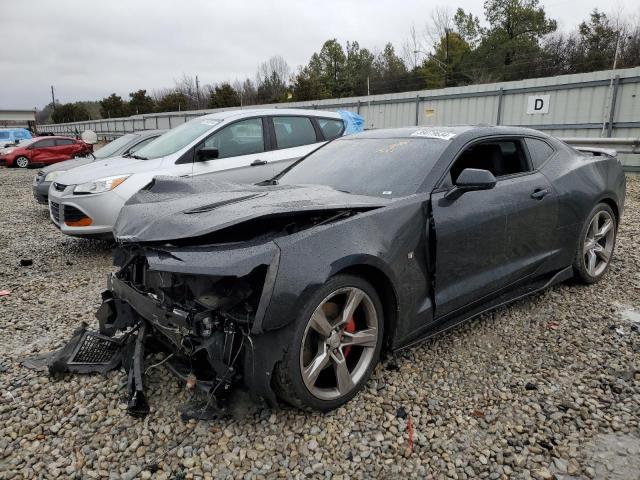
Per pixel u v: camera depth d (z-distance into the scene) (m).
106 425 2.53
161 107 67.56
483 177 2.89
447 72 41.91
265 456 2.29
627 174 11.98
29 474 2.20
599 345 3.30
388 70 50.53
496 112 16.61
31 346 3.50
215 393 2.45
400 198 2.93
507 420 2.53
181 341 2.47
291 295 2.27
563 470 2.18
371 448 2.34
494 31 41.81
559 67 37.75
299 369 2.38
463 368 3.04
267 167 6.66
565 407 2.62
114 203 5.71
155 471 2.21
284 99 52.66
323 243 2.44
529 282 3.80
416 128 3.83
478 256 3.22
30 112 58.09
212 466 2.23
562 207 3.84
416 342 3.03
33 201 11.80
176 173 6.00
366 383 2.83
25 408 2.69
